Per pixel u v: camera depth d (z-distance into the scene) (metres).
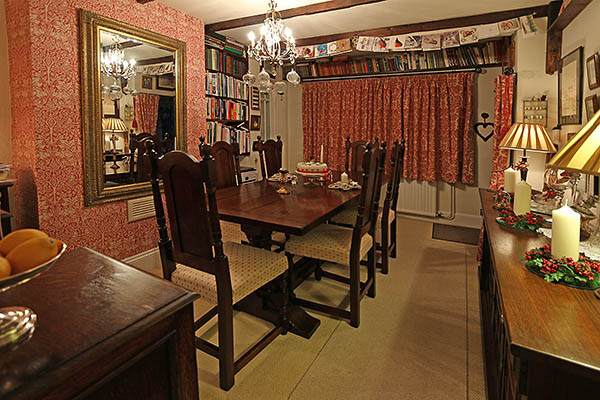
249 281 1.73
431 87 4.41
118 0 2.68
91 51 2.51
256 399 1.59
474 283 2.77
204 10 3.17
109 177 2.73
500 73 4.16
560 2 2.88
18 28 2.26
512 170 2.34
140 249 3.03
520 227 1.72
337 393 1.62
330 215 2.10
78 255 1.06
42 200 2.35
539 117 3.09
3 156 2.45
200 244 1.62
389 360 1.86
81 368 0.60
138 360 0.73
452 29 3.48
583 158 1.00
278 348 1.96
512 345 0.82
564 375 0.87
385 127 4.72
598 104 1.99
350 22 3.55
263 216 1.98
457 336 2.07
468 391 1.63
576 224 1.21
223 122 4.38
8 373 0.57
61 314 0.74
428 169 4.55
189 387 0.85
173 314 0.79
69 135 2.46
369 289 2.55
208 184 1.48
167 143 3.16
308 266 2.78
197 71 3.41
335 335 2.08
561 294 1.06
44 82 2.30
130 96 2.82
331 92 5.01
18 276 0.58
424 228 4.35
